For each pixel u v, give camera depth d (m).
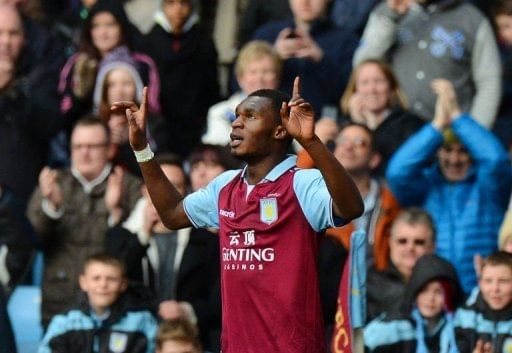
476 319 20.58
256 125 14.96
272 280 14.90
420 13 26.31
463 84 26.20
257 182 15.06
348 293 16.92
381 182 24.38
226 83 29.23
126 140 24.48
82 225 23.25
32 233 23.02
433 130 23.47
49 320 23.11
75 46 26.94
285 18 28.56
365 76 25.09
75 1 28.41
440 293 20.73
